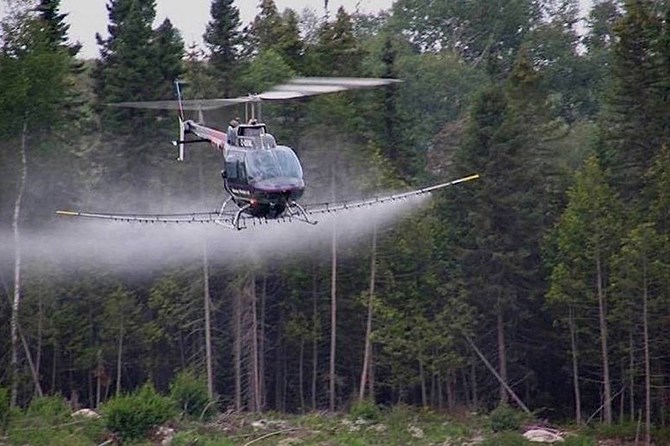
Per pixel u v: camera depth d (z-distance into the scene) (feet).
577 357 423.64
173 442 326.24
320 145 424.87
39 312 419.95
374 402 426.51
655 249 380.58
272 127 438.40
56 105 417.08
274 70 442.91
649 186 419.95
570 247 401.08
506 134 430.20
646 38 439.22
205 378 415.64
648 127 435.12
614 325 415.23
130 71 440.04
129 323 425.28
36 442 321.73
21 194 391.86
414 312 432.25
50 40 429.38
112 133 441.68
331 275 438.40
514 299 429.79
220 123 440.86
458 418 412.57
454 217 444.14
